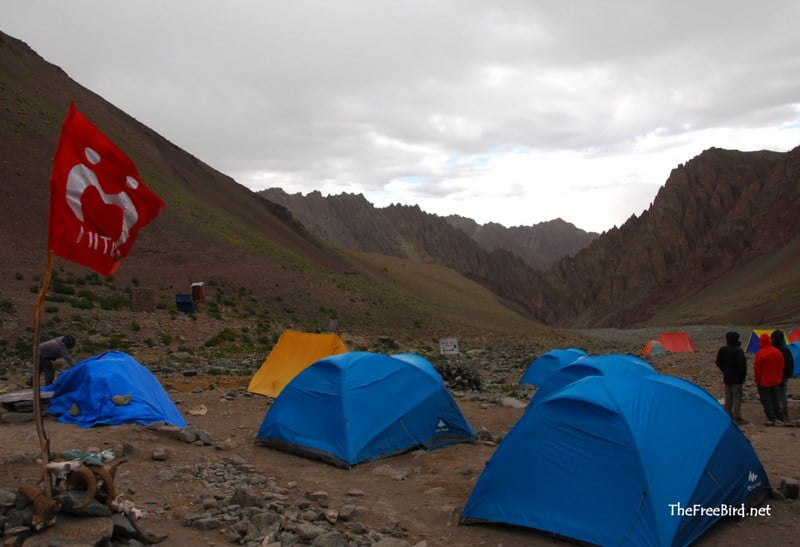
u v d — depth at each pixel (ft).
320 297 205.36
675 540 22.44
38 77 331.77
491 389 69.26
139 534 20.76
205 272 196.65
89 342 95.35
